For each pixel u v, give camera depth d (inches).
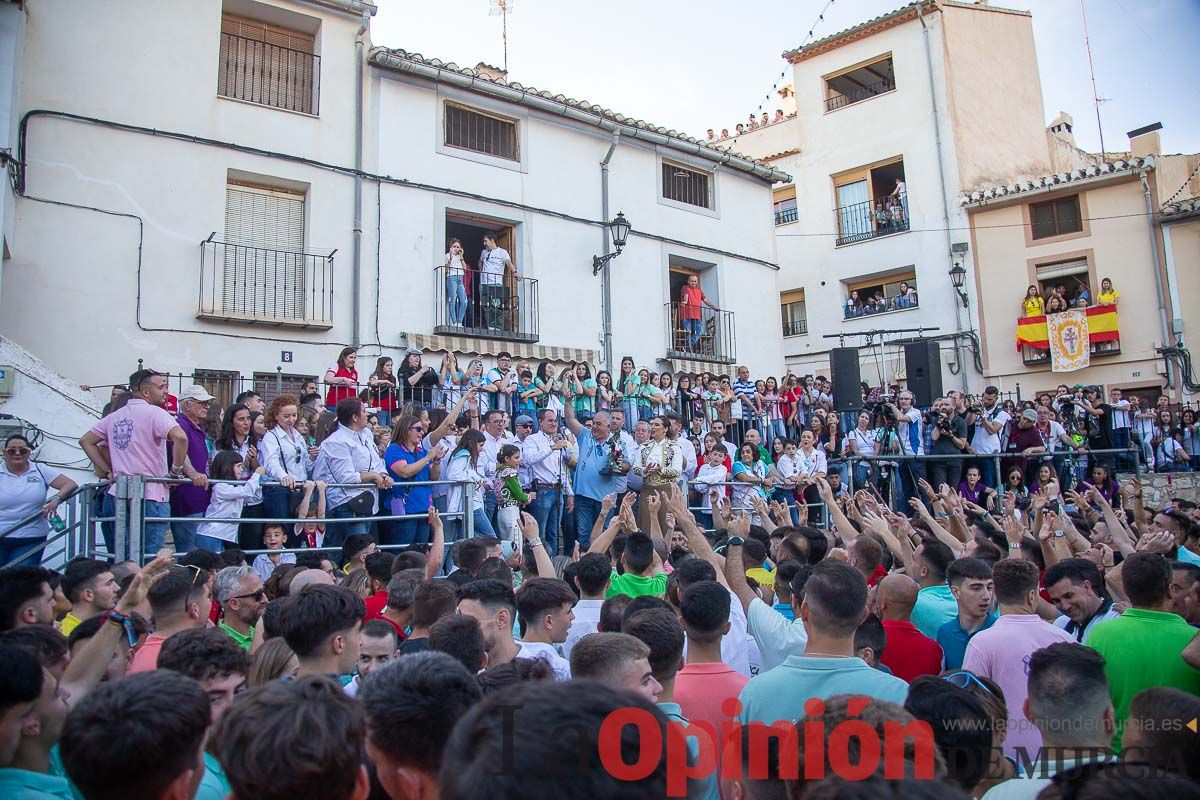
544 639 147.0
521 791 40.1
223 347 426.3
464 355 496.4
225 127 440.1
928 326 768.3
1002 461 476.7
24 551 245.9
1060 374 718.5
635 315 583.2
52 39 398.9
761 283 673.0
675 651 114.7
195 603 145.7
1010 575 141.6
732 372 634.2
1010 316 740.7
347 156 475.2
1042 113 848.3
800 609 163.2
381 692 77.1
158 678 72.7
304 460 265.7
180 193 423.5
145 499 229.5
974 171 777.6
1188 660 125.3
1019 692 132.5
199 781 81.8
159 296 412.2
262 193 454.3
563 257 553.0
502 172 533.0
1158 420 585.6
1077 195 726.5
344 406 268.2
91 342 392.8
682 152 630.5
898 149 796.6
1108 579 176.7
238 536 252.5
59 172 393.4
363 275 470.9
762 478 405.1
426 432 332.8
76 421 327.9
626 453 366.3
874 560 193.8
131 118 414.6
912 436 472.4
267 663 128.3
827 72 845.2
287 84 469.7
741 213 669.3
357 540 228.8
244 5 455.5
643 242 597.3
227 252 433.4
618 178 591.5
